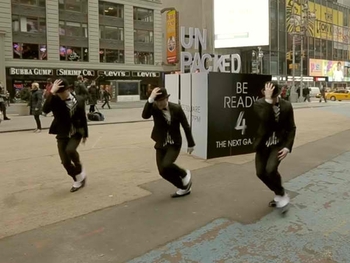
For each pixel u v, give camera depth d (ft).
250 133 26.35
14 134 39.34
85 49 135.95
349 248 11.12
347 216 13.78
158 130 15.62
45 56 126.93
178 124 15.64
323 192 16.74
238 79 25.29
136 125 47.70
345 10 210.38
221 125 24.81
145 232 12.45
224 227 12.83
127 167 22.12
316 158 24.09
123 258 10.62
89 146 30.01
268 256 10.69
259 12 74.79
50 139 35.14
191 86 25.18
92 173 20.63
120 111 73.10
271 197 16.01
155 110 15.34
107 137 35.55
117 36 144.05
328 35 195.11
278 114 13.61
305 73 178.09
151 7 151.23
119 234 12.30
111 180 19.11
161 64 154.61
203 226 12.92
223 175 19.83
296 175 19.72
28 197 16.43
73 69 132.57
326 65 194.39
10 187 18.10
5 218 13.85
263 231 12.47
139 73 149.07
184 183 16.05
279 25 151.12
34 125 46.42
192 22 135.03
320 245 11.35
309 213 14.11
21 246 11.43
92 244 11.55
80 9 133.90
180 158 24.62
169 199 15.88
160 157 15.78
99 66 138.72
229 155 25.39
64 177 20.03
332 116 59.26
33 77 124.47
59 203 15.56
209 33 120.26
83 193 16.92
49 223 13.30
